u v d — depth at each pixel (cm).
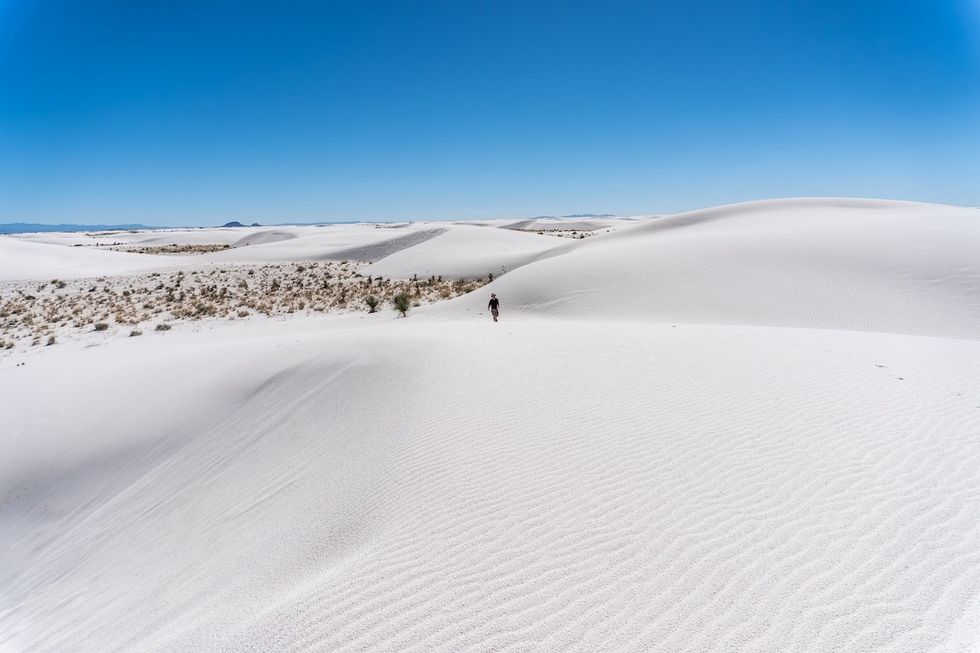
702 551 443
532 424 752
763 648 338
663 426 709
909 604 366
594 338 1298
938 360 1002
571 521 506
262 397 1161
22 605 671
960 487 517
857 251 2492
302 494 700
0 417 1227
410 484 624
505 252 5138
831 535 452
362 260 6034
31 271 4894
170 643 448
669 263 2714
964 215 3038
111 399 1273
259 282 4197
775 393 816
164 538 727
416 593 427
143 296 3644
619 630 365
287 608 432
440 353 1189
